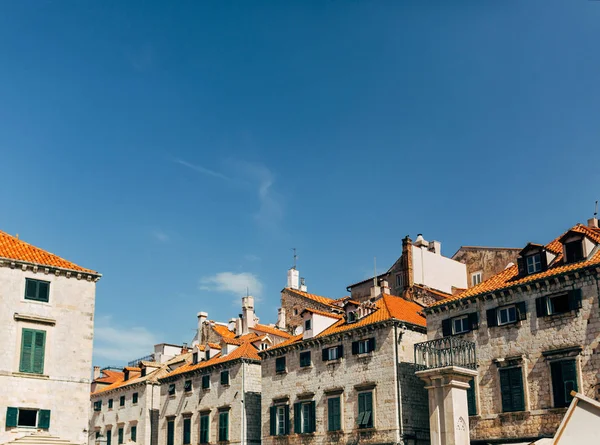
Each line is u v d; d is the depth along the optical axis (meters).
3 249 44.03
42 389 42.44
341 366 53.75
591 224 50.16
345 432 51.94
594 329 40.22
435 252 68.06
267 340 66.38
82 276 45.72
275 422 58.09
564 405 40.62
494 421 43.78
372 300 59.62
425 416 50.47
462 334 47.16
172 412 70.38
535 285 43.47
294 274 86.31
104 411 81.06
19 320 42.62
